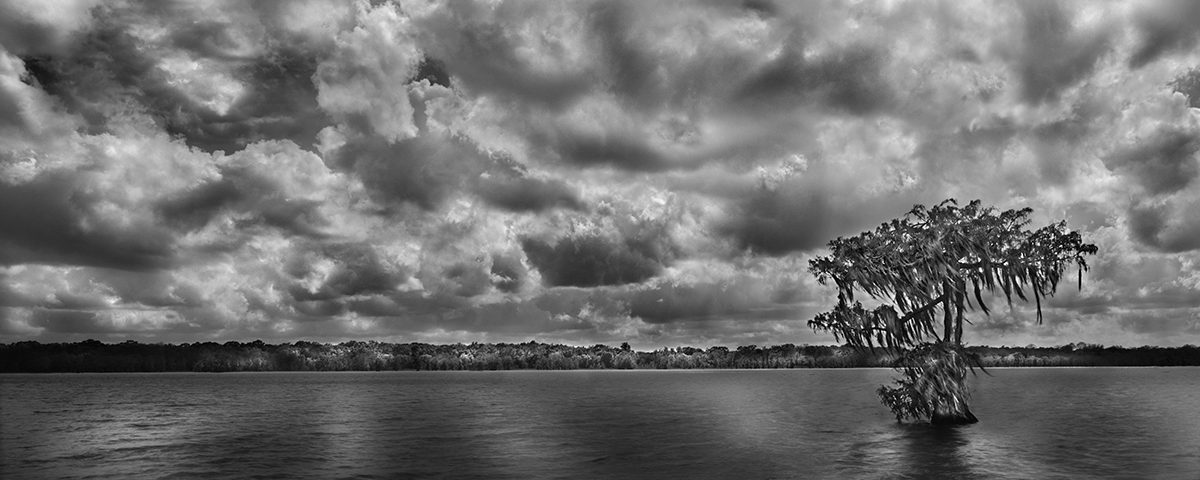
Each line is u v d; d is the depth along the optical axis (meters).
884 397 52.38
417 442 51.34
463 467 38.22
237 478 35.56
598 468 37.22
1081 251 43.72
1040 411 73.94
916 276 44.62
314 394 141.38
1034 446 42.47
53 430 65.62
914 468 34.66
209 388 179.75
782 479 32.31
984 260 44.00
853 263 46.16
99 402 114.19
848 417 68.44
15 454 47.28
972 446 42.41
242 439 55.12
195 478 35.78
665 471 35.69
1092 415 68.44
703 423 65.62
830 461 37.59
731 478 32.94
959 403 52.19
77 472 38.75
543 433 57.53
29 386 194.00
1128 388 138.62
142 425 70.25
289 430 62.75
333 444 50.66
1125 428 54.72
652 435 54.72
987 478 31.81
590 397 122.19
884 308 46.16
